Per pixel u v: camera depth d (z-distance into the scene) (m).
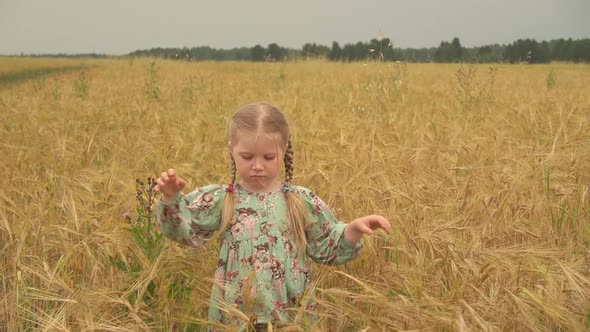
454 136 5.95
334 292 2.56
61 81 19.38
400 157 5.04
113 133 6.85
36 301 2.97
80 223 3.40
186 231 2.70
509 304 2.63
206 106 9.94
